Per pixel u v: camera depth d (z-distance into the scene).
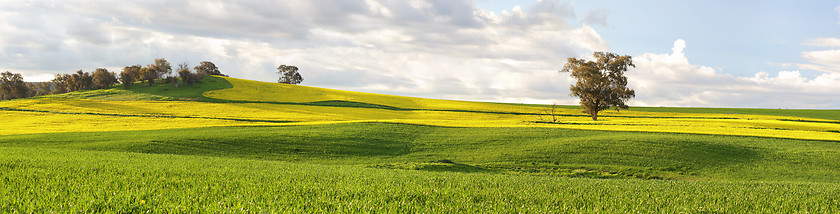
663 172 40.16
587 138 52.81
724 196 14.19
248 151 46.97
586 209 11.20
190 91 127.44
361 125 64.19
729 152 46.53
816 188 17.95
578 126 65.06
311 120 79.94
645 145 48.38
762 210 11.66
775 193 15.62
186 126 65.06
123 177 14.58
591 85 88.56
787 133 58.50
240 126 64.81
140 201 9.80
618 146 48.00
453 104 122.38
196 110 91.69
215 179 14.96
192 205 9.78
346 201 10.95
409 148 50.28
